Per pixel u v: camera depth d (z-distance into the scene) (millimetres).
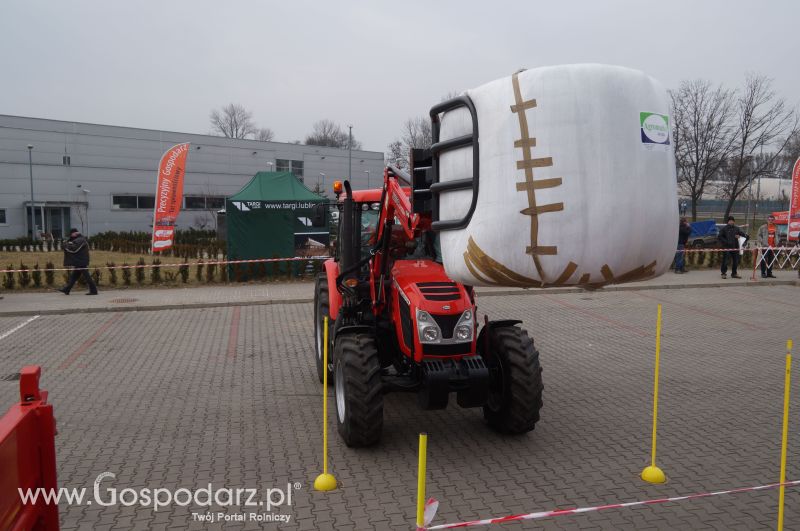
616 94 3123
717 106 30172
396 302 6027
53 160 43844
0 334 11398
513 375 5766
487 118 3240
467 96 3404
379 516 4598
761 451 5793
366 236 7199
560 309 13820
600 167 3066
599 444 5992
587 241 3076
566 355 9672
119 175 46594
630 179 3105
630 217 3096
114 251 30484
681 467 5441
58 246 35156
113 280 17359
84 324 12305
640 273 3271
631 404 7234
